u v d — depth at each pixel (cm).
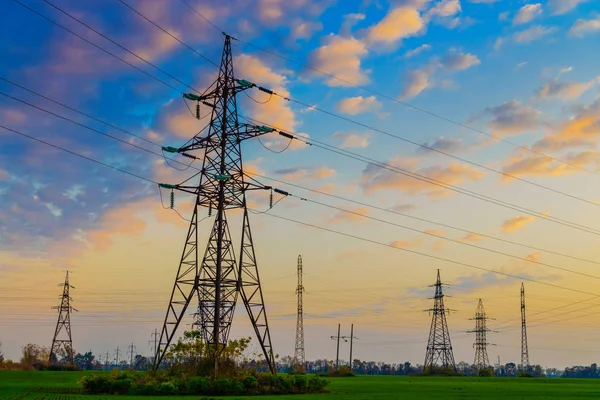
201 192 8394
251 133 8581
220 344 8150
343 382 12462
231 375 7956
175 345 8094
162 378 7650
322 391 8281
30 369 17562
